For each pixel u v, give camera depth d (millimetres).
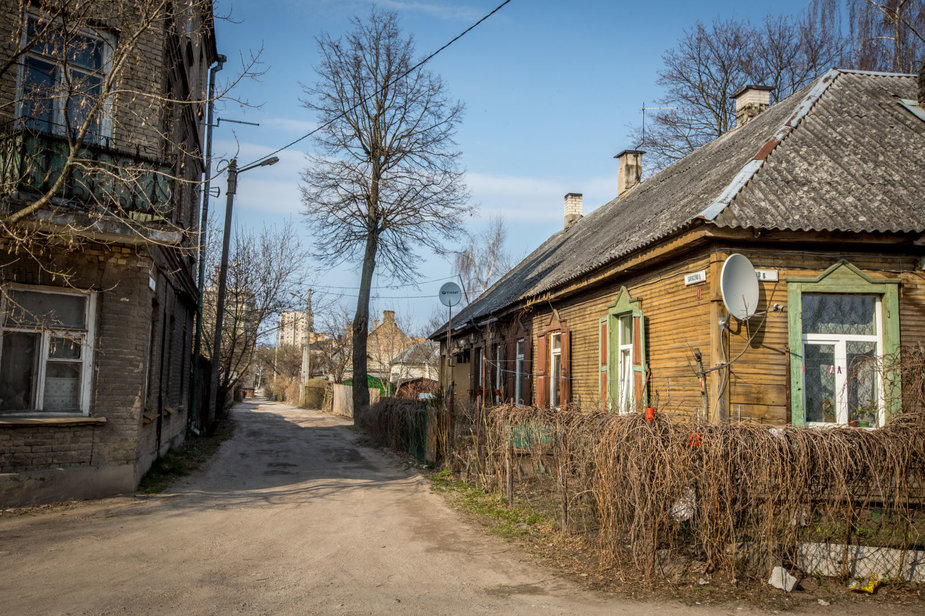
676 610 5473
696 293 9430
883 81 12852
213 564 6402
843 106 11820
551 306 15484
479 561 6871
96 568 6098
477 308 24062
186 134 15195
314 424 28203
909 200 9328
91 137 9992
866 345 9227
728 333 8938
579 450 7391
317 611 5160
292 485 11734
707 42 31000
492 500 9984
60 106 9766
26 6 8742
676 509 6141
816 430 6395
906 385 8422
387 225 26938
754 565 6219
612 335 12109
